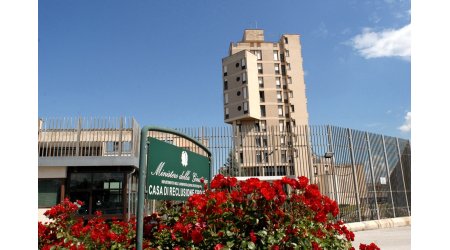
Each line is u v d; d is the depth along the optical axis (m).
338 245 3.52
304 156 12.80
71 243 3.89
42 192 12.67
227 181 3.41
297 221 3.00
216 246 2.66
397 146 16.30
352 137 13.98
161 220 3.66
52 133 13.47
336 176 12.89
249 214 2.89
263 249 2.74
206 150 4.63
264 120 62.62
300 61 68.00
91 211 12.71
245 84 60.81
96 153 13.55
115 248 3.75
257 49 66.00
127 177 13.12
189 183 3.92
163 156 3.34
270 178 12.08
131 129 13.58
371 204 13.92
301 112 65.62
